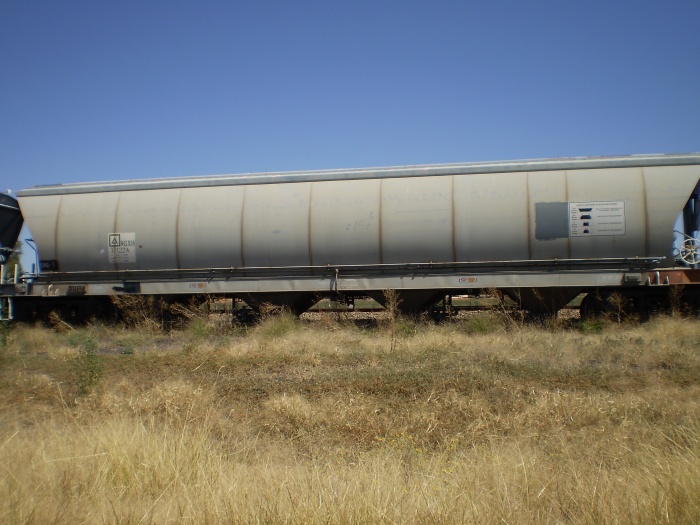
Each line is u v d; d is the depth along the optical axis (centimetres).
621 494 534
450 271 1856
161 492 566
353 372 1102
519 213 1805
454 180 1859
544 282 1805
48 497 545
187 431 716
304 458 710
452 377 1005
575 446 690
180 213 2002
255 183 1992
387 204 1872
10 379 1130
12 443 684
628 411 816
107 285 2052
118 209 2059
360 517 487
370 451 713
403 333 1602
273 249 1933
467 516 495
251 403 934
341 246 1894
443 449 713
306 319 2083
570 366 1134
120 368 1219
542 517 512
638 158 1800
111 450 627
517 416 812
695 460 574
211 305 2116
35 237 2112
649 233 1759
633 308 1827
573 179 1800
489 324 1659
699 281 1717
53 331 1947
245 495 526
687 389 943
